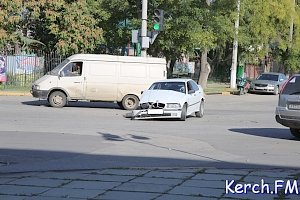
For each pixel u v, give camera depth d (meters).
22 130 15.55
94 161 10.73
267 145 13.71
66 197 7.55
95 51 41.03
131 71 24.69
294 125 14.98
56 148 12.32
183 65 60.19
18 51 39.62
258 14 46.50
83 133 15.20
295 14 54.41
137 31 27.67
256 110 26.50
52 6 37.84
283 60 60.88
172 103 19.70
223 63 58.88
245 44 46.94
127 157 11.27
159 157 11.33
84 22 38.22
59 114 21.05
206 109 26.45
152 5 34.31
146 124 18.36
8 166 10.05
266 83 41.81
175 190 7.99
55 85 24.25
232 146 13.35
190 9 34.84
